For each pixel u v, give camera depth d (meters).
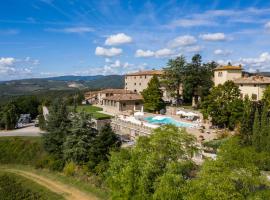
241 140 53.38
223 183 26.38
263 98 66.31
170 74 108.38
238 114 66.31
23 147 77.81
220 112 69.12
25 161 72.88
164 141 35.41
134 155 37.34
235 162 28.89
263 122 51.78
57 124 71.62
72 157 63.75
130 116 88.12
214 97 70.50
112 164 40.78
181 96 113.88
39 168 68.12
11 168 70.75
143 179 33.84
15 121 100.81
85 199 51.44
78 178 58.72
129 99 102.38
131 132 73.69
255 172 28.27
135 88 133.75
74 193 54.12
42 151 74.62
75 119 64.50
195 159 46.53
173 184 30.56
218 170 28.09
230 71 96.50
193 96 107.75
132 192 35.06
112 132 60.62
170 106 107.75
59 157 68.50
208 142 53.47
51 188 57.47
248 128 55.47
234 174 27.78
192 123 76.88
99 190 52.84
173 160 34.28
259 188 28.45
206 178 27.64
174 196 29.52
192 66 106.50
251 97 84.94
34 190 57.47
